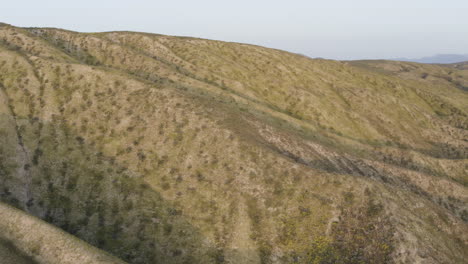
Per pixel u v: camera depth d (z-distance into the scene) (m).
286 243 34.59
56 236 27.55
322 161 51.81
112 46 86.81
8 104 48.09
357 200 36.88
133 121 48.44
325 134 74.56
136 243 34.91
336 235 34.34
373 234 33.72
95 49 85.69
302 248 34.03
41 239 27.09
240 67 105.25
